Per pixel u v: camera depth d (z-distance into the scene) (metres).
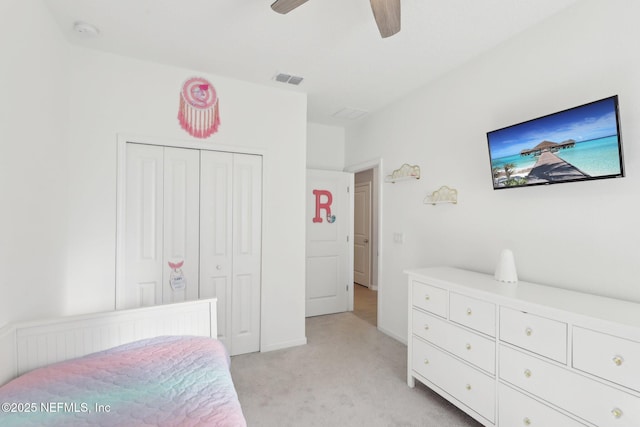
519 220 2.01
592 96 1.64
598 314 1.26
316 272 3.94
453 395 1.88
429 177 2.76
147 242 2.40
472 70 2.34
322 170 3.98
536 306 1.43
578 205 1.70
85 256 2.17
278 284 2.88
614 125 1.43
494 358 1.64
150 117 2.38
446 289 1.94
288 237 2.93
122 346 1.66
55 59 1.89
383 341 3.08
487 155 2.23
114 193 2.27
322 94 3.02
